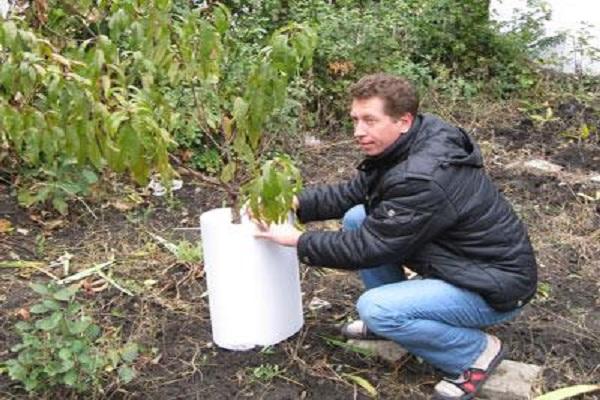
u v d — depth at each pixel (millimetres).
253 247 3656
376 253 3268
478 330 3551
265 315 3771
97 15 4223
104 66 3432
